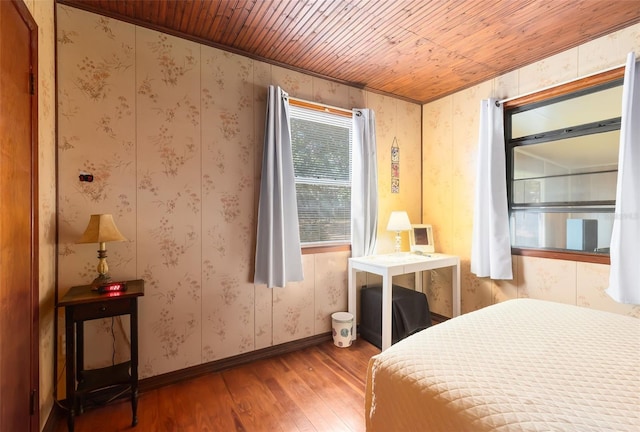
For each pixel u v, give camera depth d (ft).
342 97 10.03
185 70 7.36
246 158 8.19
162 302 7.09
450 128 11.01
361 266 9.24
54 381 5.91
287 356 8.57
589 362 3.55
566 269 8.21
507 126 9.61
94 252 6.43
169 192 7.18
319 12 6.54
